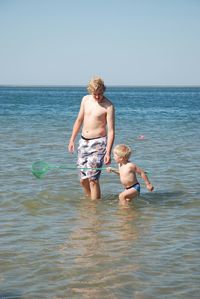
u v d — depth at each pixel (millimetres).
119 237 6449
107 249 5980
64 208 7938
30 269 5352
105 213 7664
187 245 6145
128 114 35906
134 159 12734
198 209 7918
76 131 8945
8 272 5277
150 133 20109
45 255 5762
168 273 5254
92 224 7039
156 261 5590
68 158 12969
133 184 8453
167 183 9828
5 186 9320
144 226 6957
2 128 21766
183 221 7223
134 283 5004
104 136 8609
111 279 5098
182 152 14070
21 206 7984
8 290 4848
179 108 47312
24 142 16328
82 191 9102
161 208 7984
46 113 35562
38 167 8688
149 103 63406
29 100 71938
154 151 14289
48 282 5027
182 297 4707
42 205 8078
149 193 9023
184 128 22938
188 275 5207
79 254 5797
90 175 8453
